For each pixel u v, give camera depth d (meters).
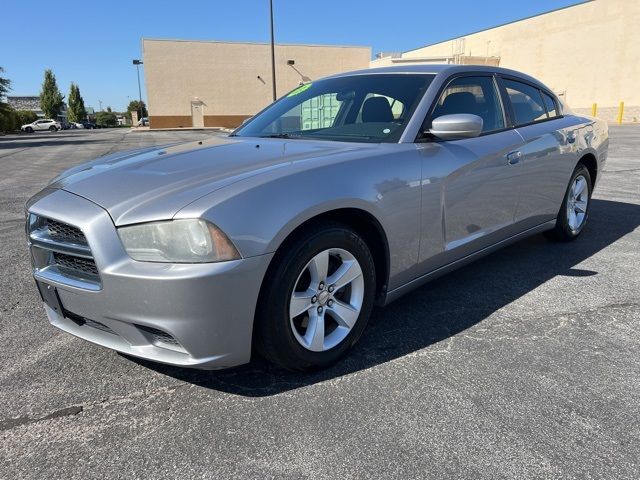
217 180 2.12
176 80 38.47
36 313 3.13
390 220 2.48
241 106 40.25
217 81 39.28
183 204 1.94
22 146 22.28
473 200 3.02
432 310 3.07
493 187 3.17
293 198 2.08
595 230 4.89
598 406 2.09
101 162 2.75
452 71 3.18
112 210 2.02
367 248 2.45
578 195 4.43
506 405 2.10
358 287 2.44
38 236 2.26
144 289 1.90
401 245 2.58
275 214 2.02
